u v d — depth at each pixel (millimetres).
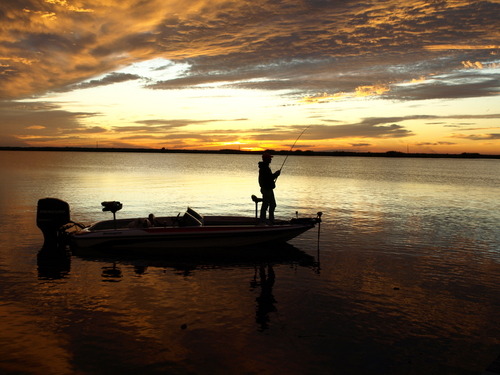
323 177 48906
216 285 7715
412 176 54406
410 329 5777
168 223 11797
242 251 10633
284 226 10797
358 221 15219
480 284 7820
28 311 6273
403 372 4648
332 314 6297
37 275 8234
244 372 4586
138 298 6930
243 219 11930
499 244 11367
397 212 17828
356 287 7613
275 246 11164
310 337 5488
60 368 4629
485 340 5453
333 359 4910
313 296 7105
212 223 12023
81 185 29688
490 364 4750
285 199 23000
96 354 4961
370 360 4895
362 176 52469
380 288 7562
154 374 4527
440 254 10211
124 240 10492
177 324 5859
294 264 9289
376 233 12914
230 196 23641
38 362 4754
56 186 28500
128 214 16219
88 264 9203
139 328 5703
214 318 6094
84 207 17844
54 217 10570
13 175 40938
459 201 22766
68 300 6789
